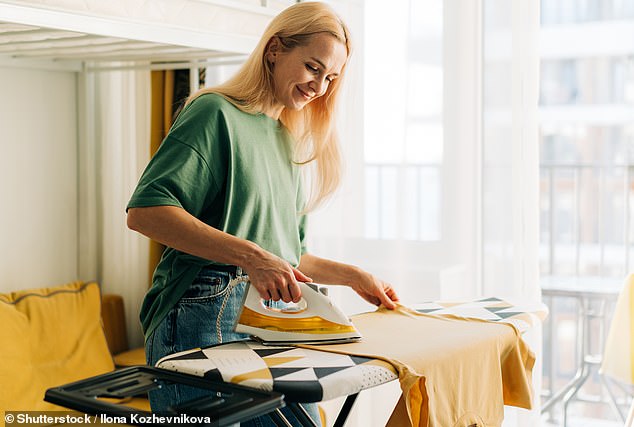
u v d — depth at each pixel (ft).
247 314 5.53
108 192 11.84
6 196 10.78
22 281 11.04
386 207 10.27
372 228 10.36
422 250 10.09
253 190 6.04
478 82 9.70
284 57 6.07
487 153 9.71
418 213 10.11
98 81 11.78
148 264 11.77
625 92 9.54
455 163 9.86
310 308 5.60
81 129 11.59
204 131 5.78
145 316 6.19
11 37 8.21
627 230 9.71
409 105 10.08
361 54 10.30
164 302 5.98
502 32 9.55
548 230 10.12
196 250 5.48
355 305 10.51
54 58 10.82
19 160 10.91
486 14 9.62
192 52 9.77
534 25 9.38
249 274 5.42
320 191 6.98
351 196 10.43
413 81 10.05
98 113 11.84
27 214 11.07
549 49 9.89
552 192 10.05
